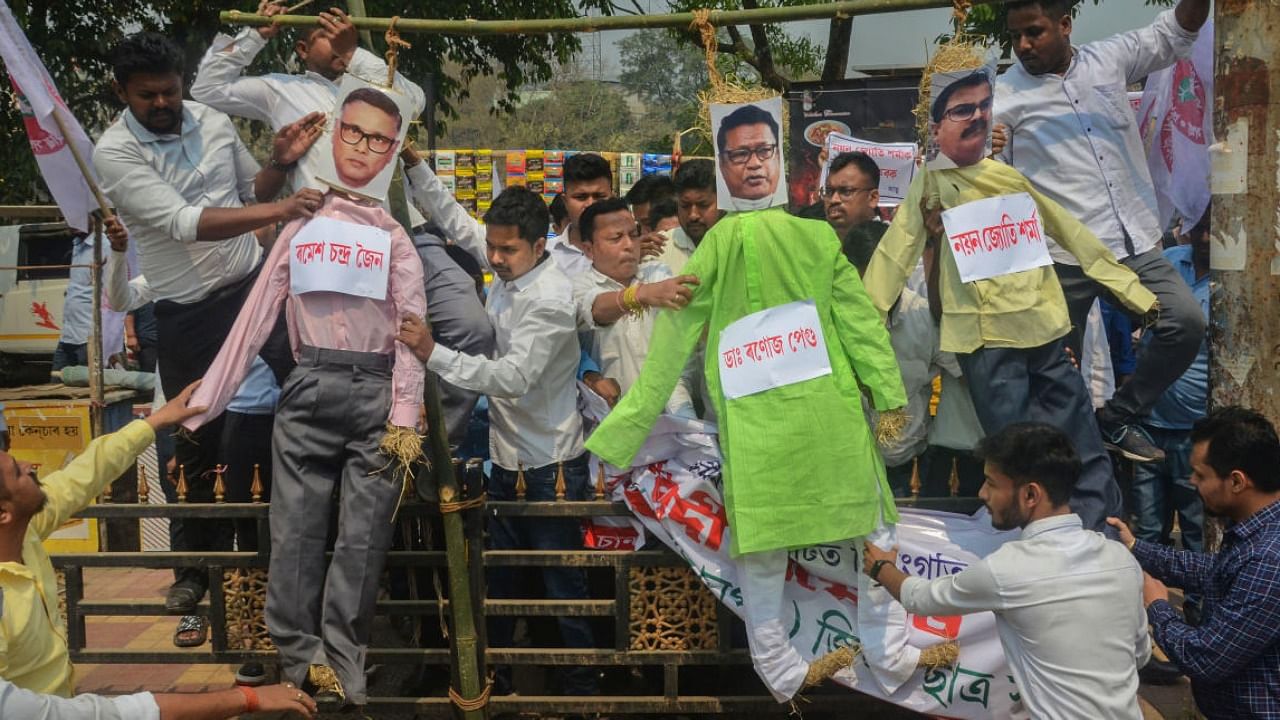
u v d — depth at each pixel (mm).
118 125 3838
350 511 3543
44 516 3055
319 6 5133
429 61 11852
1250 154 3328
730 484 3467
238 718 3965
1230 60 3350
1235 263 3395
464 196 7922
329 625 3506
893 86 6441
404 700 3863
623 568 3758
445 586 4125
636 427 3500
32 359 10320
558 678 4266
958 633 3586
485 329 3928
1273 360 3361
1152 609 3156
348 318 3531
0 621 2602
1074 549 2930
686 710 3799
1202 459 3084
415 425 3467
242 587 3883
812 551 3605
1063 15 3957
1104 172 4039
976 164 3646
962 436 4004
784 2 9047
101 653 3920
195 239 3682
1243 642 2906
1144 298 3738
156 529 5934
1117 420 4145
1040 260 3662
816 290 3449
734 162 3459
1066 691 2875
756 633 3516
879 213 5199
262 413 4262
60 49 11703
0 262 10195
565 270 4711
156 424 3385
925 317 3982
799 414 3410
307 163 3721
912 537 3721
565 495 3979
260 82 3957
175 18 12016
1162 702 4078
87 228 4434
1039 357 3752
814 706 3803
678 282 3438
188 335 4246
